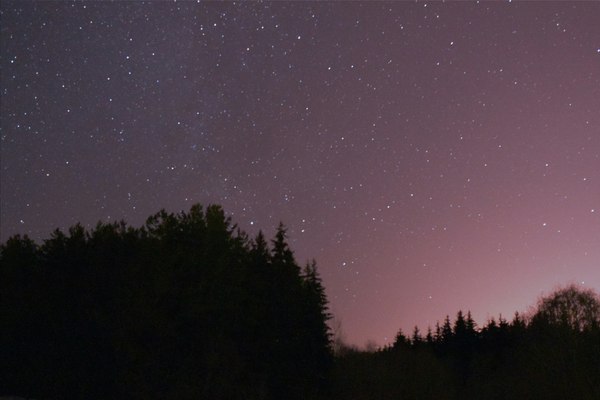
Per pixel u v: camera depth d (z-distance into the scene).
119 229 31.05
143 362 26.91
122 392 26.73
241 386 29.98
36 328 28.89
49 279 29.42
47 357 28.06
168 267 29.30
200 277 30.34
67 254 29.48
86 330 27.73
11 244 31.83
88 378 27.30
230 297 30.94
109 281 28.53
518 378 41.91
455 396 50.38
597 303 49.69
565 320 43.03
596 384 34.28
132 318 27.31
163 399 27.03
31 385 28.22
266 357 33.69
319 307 39.03
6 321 29.09
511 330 60.53
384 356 50.62
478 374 54.62
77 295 28.64
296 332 35.38
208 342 29.33
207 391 28.17
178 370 28.05
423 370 49.38
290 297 35.47
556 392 35.06
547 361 37.12
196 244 31.23
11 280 30.84
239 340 32.22
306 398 35.06
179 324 29.00
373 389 45.84
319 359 38.38
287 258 36.59
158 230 31.17
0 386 28.73
